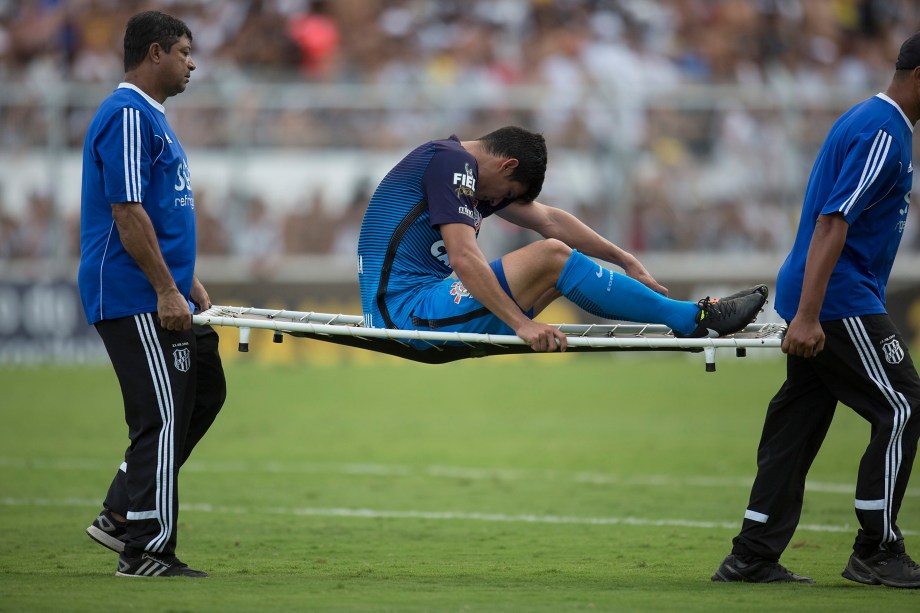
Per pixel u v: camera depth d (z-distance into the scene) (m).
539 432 43.31
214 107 61.97
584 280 18.94
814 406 18.88
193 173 61.81
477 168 19.52
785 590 17.64
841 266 18.12
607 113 62.28
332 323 21.75
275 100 62.25
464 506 29.31
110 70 75.25
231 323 18.41
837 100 62.78
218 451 39.16
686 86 70.44
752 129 62.78
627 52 77.12
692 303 19.20
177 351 18.73
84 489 31.72
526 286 19.03
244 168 62.00
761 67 78.62
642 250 62.38
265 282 62.28
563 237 21.47
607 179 62.12
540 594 16.98
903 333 62.81
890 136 17.53
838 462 36.09
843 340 18.16
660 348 18.38
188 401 18.98
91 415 47.03
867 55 81.06
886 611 15.69
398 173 19.62
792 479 18.89
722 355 64.62
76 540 23.94
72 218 62.28
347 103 62.41
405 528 26.02
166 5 76.88
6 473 34.47
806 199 18.58
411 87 63.66
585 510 28.70
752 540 18.86
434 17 77.62
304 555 22.30
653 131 62.53
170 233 18.62
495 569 20.52
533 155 19.78
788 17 80.56
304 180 62.34
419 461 37.25
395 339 19.02
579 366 63.44
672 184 62.31
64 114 61.78
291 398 52.12
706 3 80.25
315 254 62.47
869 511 18.17
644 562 21.44
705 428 43.88
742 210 62.78
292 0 76.06
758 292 19.14
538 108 62.22
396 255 19.59
